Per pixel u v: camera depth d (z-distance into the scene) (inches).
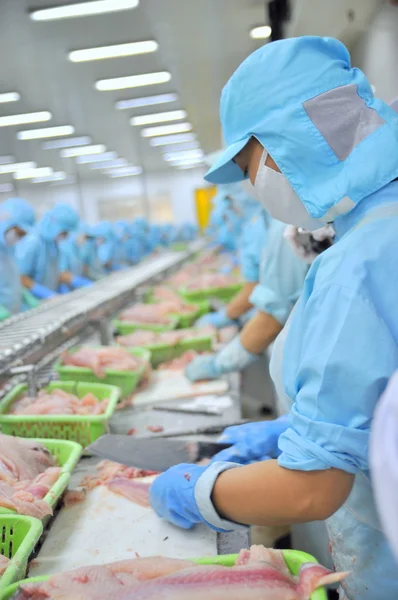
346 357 35.7
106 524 59.9
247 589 39.7
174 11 181.5
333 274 38.2
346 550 47.1
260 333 98.9
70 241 299.9
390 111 41.0
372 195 39.9
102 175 602.9
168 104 309.9
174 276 263.7
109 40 203.6
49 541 57.2
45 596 41.0
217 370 106.3
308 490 37.4
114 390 91.2
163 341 128.3
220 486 42.7
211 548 54.5
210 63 244.2
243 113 42.6
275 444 59.7
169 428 89.0
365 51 149.3
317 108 39.8
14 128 331.6
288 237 70.2
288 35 145.3
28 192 633.0
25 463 63.2
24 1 163.3
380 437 20.5
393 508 19.4
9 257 193.8
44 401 84.7
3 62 214.7
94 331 144.4
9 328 100.3
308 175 40.5
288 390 42.3
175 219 648.4
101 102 291.3
